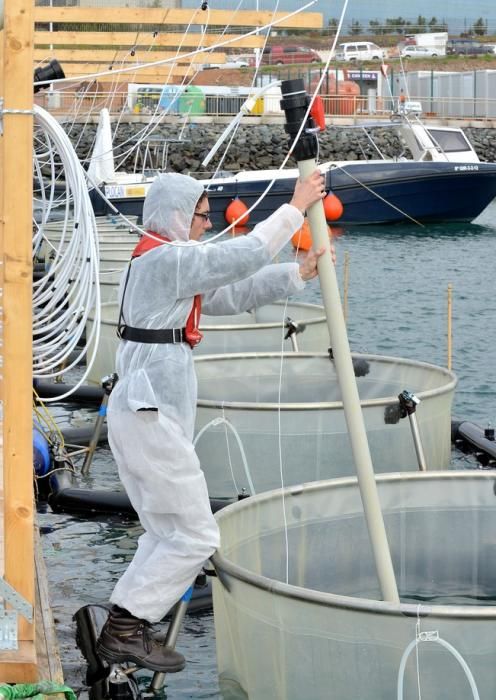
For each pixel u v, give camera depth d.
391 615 5.05
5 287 5.09
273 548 6.82
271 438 9.44
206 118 49.75
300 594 5.24
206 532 5.75
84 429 12.14
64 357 6.93
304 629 5.31
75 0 26.44
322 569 7.05
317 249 5.95
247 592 5.57
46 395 14.05
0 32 5.25
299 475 9.47
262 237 5.70
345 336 5.96
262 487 9.52
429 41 88.44
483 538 7.37
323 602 5.17
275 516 6.83
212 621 7.53
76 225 6.74
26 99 4.99
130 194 33.94
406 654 5.08
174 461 5.66
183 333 5.78
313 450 9.45
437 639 5.04
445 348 17.89
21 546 5.25
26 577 5.29
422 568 7.34
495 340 18.44
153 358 5.70
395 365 11.20
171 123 49.22
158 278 5.68
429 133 41.09
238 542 6.55
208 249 5.65
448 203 39.06
